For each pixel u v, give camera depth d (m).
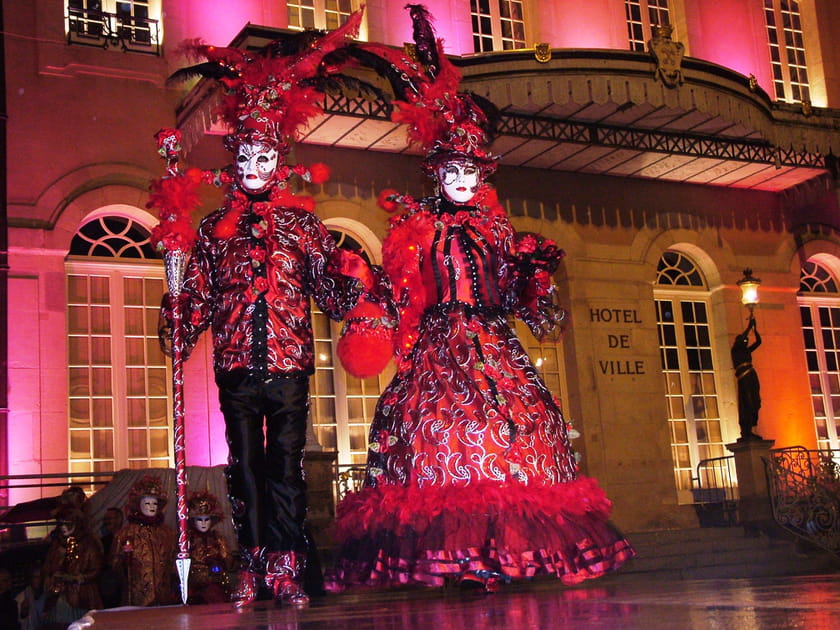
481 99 5.23
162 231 4.29
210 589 8.23
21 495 11.15
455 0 14.54
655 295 15.48
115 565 8.09
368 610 2.96
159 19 12.77
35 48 12.02
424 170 4.93
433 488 3.98
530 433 4.21
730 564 12.00
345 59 4.94
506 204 14.20
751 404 13.83
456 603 3.04
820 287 16.78
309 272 4.57
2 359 11.28
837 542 13.08
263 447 4.36
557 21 15.20
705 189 15.80
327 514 10.51
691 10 16.14
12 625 8.26
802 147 13.88
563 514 3.92
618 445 14.25
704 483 15.16
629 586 3.49
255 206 4.50
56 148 11.94
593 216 14.79
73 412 11.80
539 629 1.67
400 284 4.68
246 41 11.10
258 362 4.28
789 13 17.42
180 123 12.26
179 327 4.23
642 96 12.30
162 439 12.13
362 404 13.39
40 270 11.63
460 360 4.38
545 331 4.98
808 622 1.44
